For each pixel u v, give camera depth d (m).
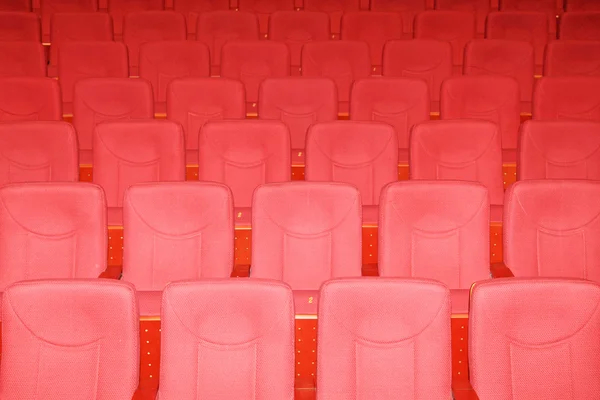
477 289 2.18
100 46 5.02
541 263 3.02
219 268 2.98
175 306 2.15
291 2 6.58
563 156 3.71
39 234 2.96
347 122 3.66
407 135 4.34
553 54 5.18
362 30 5.79
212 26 5.77
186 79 4.29
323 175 3.65
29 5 6.49
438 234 2.99
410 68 5.09
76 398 2.18
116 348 2.19
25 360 2.17
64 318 2.18
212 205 2.97
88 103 4.25
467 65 5.16
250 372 2.17
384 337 2.18
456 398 2.18
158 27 5.74
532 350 2.19
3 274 2.95
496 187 3.66
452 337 2.79
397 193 2.98
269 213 2.96
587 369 2.18
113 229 3.38
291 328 2.17
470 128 3.66
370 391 2.18
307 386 2.54
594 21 5.89
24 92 4.29
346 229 2.98
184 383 2.16
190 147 4.31
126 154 3.64
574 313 2.18
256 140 3.64
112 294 2.18
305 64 5.11
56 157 3.63
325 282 2.18
